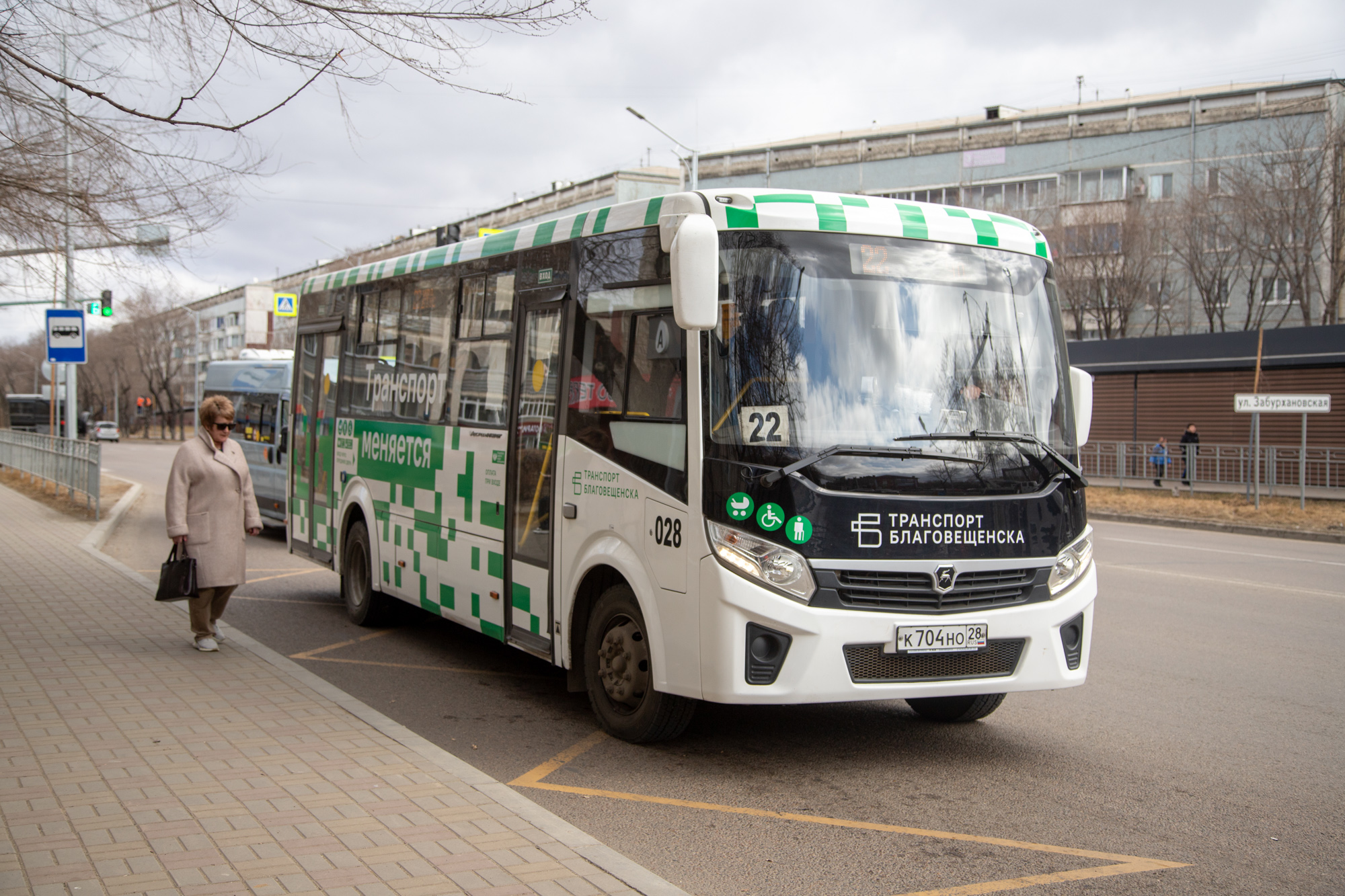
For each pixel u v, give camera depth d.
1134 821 5.04
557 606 6.72
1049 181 49.06
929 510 5.54
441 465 8.40
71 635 8.55
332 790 4.89
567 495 6.64
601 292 6.46
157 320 67.44
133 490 25.58
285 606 11.15
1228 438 28.39
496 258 7.84
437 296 8.76
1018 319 6.13
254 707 6.38
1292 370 27.11
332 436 10.78
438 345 8.66
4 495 23.86
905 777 5.70
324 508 10.92
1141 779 5.68
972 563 5.60
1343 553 17.16
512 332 7.52
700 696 5.45
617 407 6.18
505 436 7.45
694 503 5.46
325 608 11.15
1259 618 10.51
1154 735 6.52
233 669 7.43
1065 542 5.92
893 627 5.41
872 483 5.46
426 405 8.77
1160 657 8.74
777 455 5.39
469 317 8.19
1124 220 38.06
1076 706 7.20
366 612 9.94
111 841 4.22
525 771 5.76
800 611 5.29
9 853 4.08
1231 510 23.08
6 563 12.86
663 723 5.97
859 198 5.96
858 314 5.73
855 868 4.45
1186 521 22.19
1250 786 5.57
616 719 6.23
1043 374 6.13
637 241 6.17
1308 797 5.39
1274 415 27.48
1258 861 4.55
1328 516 21.62
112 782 4.95
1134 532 20.67
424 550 8.68
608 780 5.61
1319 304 39.53
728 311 5.55
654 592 5.77
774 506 5.32
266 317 92.62
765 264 5.63
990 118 55.09
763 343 5.54
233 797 4.78
